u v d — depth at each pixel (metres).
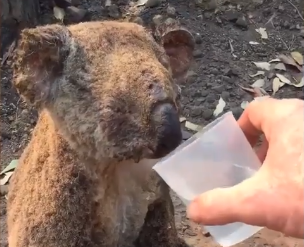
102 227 0.51
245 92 0.93
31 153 0.55
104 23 0.48
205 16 1.07
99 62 0.44
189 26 1.04
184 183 0.26
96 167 0.49
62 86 0.45
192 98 0.91
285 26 1.07
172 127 0.40
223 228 0.28
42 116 0.53
